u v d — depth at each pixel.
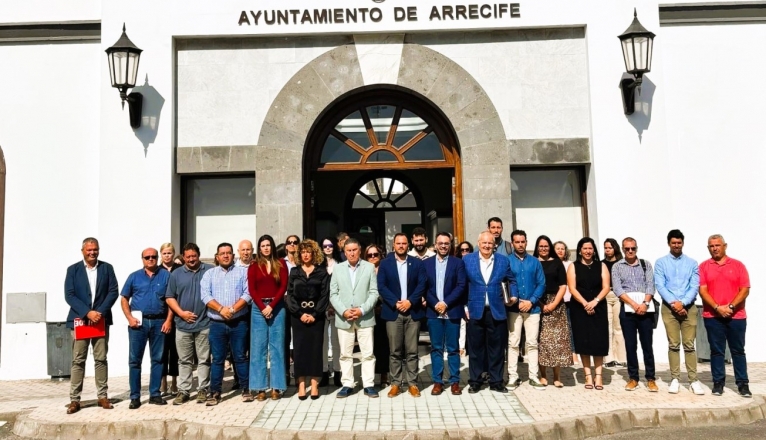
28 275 10.24
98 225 10.04
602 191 10.12
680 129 10.47
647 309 7.96
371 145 10.85
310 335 7.80
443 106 10.48
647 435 6.54
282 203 10.27
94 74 10.48
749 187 10.42
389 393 7.87
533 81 10.52
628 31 9.81
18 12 10.55
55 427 6.88
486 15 10.37
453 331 7.98
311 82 10.49
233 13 10.38
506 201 10.28
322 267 8.02
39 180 10.34
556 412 7.00
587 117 10.45
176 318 7.77
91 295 7.57
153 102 10.20
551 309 8.23
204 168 10.34
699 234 10.32
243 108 10.46
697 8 10.55
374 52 10.53
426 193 13.93
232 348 7.86
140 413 7.31
